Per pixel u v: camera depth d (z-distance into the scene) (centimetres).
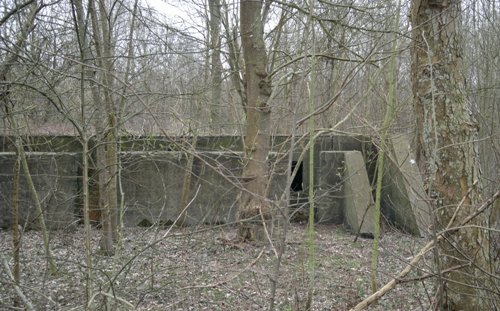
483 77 1030
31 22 487
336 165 1141
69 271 637
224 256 709
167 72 701
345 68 1027
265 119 879
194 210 1070
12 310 493
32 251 768
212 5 962
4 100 532
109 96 591
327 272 707
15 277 530
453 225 472
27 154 914
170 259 669
